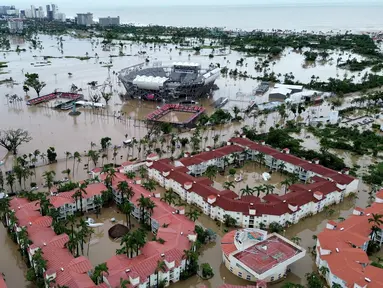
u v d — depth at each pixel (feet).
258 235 495.00
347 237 493.36
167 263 437.58
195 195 617.62
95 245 522.06
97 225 560.20
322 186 629.10
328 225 520.42
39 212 536.83
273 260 458.91
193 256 448.65
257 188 614.75
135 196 580.71
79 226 499.10
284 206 570.05
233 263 465.88
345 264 438.40
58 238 473.26
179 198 646.33
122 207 561.02
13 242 522.47
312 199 600.80
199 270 476.54
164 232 495.41
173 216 533.14
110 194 606.96
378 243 531.50
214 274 473.26
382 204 579.07
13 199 568.00
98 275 402.31
